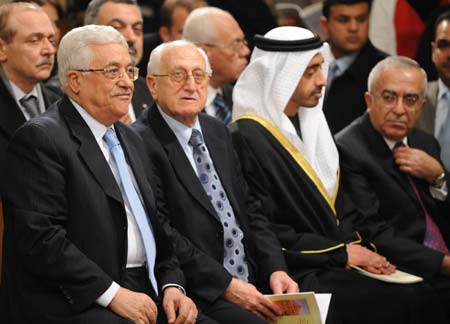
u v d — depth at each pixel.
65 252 12.28
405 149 17.14
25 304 12.57
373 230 16.58
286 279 14.73
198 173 14.77
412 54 23.59
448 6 21.72
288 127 16.09
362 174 16.98
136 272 13.11
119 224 12.84
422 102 17.09
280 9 24.08
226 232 14.70
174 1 21.41
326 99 20.80
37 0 18.80
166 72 14.59
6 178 12.64
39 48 15.48
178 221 14.38
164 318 13.24
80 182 12.62
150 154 14.46
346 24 20.77
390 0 23.80
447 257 16.42
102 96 12.91
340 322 15.32
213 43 18.73
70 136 12.81
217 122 15.41
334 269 15.69
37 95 15.93
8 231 12.80
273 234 15.37
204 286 14.00
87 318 12.27
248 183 15.80
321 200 16.02
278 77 16.08
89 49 12.90
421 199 17.28
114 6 18.17
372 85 17.11
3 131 15.08
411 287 15.71
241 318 13.72
